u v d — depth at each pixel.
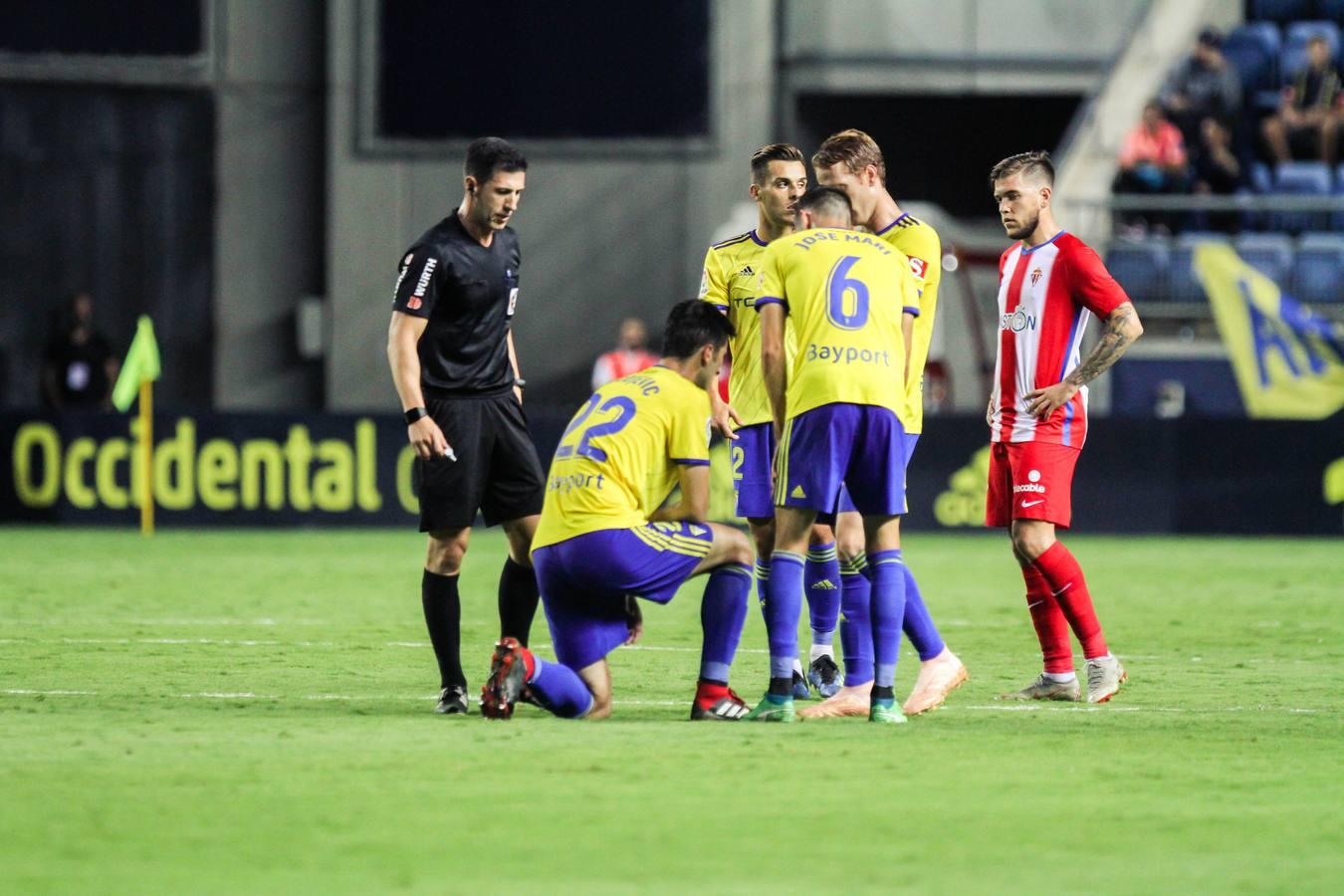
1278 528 61.81
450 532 24.44
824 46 83.44
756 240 27.14
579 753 20.22
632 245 84.38
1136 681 28.66
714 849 15.68
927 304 25.61
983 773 19.27
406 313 24.39
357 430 63.53
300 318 85.12
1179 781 18.94
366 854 15.45
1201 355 68.81
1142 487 62.31
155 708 24.08
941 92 83.62
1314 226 72.94
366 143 84.06
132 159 85.19
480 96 84.12
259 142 85.75
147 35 84.81
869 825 16.64
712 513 61.12
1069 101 85.69
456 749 20.45
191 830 16.28
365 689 26.52
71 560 51.28
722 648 23.31
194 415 63.53
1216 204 69.69
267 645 32.31
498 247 25.03
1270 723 23.59
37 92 84.44
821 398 22.83
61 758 19.78
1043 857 15.49
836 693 25.73
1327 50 74.31
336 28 84.00
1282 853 15.70
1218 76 73.19
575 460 23.17
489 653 31.66
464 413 24.77
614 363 69.69
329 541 58.72
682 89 83.81
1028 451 26.42
